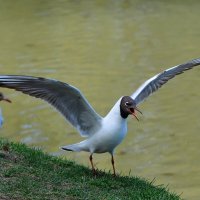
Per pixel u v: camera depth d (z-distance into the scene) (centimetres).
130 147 2080
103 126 1028
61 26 4044
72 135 2167
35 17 4384
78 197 980
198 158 1973
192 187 1745
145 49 3391
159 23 3997
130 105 1021
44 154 1190
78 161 1884
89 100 2555
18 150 1172
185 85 2725
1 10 4772
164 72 1104
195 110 2403
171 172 1864
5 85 951
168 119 2339
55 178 1042
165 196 1048
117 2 4747
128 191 1036
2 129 2255
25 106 2508
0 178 1015
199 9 4303
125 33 3791
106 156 1967
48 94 989
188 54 3228
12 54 3441
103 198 984
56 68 3075
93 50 3412
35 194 970
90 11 4462
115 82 2795
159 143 2108
